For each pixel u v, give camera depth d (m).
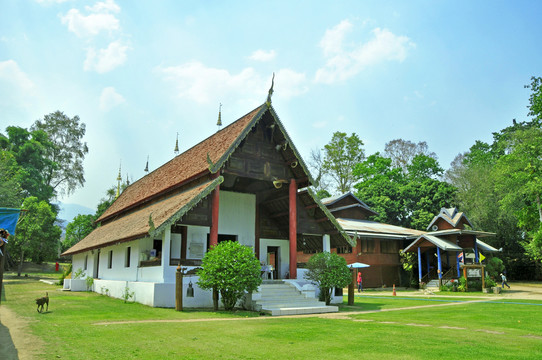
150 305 16.05
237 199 22.81
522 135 43.41
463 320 13.40
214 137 22.84
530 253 43.34
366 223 43.34
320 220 21.92
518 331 10.83
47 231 47.00
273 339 9.05
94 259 26.91
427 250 39.25
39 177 61.91
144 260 18.89
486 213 47.91
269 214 23.98
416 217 50.69
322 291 18.66
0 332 9.72
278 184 20.58
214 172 18.00
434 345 8.41
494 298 25.81
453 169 60.72
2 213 11.20
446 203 50.59
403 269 40.44
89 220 60.72
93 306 15.86
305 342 8.71
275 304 15.66
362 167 61.59
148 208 23.84
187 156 24.95
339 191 62.44
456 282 34.12
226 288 14.60
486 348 8.09
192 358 7.16
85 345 8.21
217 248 15.38
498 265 41.34
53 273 53.72
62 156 72.56
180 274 15.23
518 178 36.72
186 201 17.20
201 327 10.80
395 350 7.85
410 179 65.19
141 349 7.87
